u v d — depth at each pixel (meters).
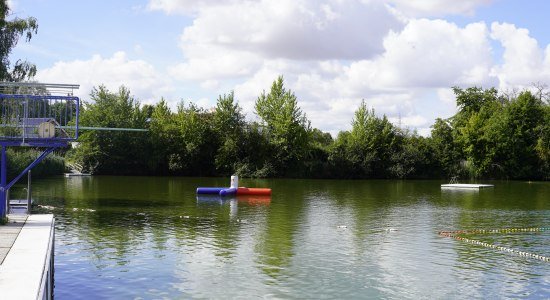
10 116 20.42
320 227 21.19
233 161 66.56
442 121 69.81
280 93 67.44
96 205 27.44
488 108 73.38
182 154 64.88
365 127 69.00
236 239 18.09
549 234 20.19
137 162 63.78
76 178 53.28
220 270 13.72
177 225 20.94
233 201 31.69
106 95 63.94
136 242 17.08
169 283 12.43
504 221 23.89
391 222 23.06
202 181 52.00
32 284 8.12
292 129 66.38
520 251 16.77
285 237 18.70
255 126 67.12
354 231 20.34
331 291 12.07
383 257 15.62
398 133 70.81
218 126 66.69
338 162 66.94
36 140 16.06
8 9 38.16
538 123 68.25
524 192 43.41
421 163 67.94
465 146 68.19
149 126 64.62
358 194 39.56
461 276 13.51
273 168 65.75
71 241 17.00
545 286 12.65
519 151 67.62
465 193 41.81
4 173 15.15
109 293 11.59
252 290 12.03
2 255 10.25
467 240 18.69
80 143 62.22
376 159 67.38
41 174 54.19
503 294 12.02
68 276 12.86
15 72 39.44
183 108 67.62
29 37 38.69
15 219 15.55
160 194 35.38
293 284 12.58
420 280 13.11
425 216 25.48
